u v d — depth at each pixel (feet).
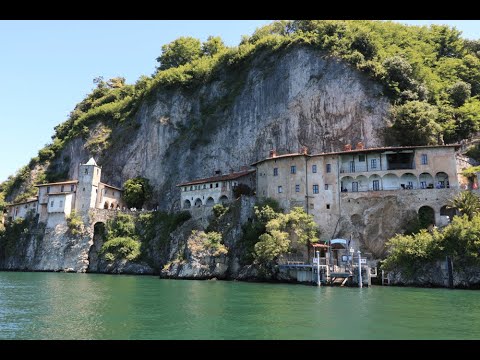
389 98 274.36
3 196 447.42
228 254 234.99
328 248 217.97
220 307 120.57
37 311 112.57
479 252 170.50
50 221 315.99
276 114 314.35
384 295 148.05
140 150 386.93
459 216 200.23
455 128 269.44
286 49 331.77
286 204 242.58
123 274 278.67
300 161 245.24
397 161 237.04
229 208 256.32
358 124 276.82
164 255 278.26
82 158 425.69
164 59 489.67
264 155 309.63
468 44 398.62
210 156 338.54
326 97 295.48
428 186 220.64
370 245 216.95
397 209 215.51
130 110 433.48
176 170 353.10
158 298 140.97
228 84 370.53
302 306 121.70
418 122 247.50
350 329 89.15
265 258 209.97
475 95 318.45
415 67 300.81
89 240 302.04
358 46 311.88
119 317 104.32
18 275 255.29
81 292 158.10
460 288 170.30
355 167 236.84
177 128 379.76
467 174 218.38
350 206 228.84
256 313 109.60
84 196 317.83
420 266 182.19
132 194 350.84
